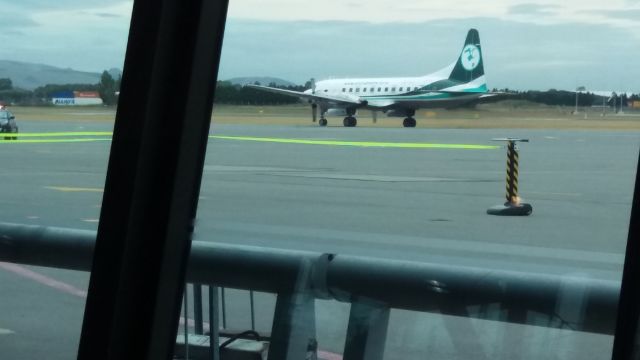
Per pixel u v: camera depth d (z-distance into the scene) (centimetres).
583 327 310
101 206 321
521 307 327
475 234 548
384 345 341
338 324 353
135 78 310
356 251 399
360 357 346
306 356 354
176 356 343
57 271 429
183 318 344
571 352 305
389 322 345
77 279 425
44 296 425
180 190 323
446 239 533
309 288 362
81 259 422
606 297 308
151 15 306
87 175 769
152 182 320
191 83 314
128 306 323
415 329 339
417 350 335
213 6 315
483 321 329
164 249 323
